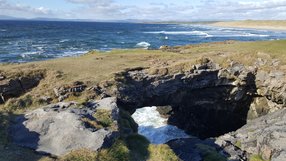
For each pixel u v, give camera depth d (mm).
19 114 29391
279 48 48156
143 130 42844
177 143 33281
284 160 26891
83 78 37531
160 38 152750
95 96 34219
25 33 167000
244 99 43906
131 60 47469
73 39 136875
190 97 43188
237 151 31141
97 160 22203
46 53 87500
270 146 29000
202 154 30359
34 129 25297
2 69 39562
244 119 45250
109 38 149000
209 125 45000
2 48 95625
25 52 88375
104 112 28000
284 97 39406
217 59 43812
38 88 36062
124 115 33250
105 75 38469
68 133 24359
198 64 42344
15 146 23578
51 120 25922
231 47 55469
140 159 24281
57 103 30359
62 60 47594
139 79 39531
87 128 24734
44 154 22781
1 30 186125
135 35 176250
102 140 23672
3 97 35438
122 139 26000
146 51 57125
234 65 42844
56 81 36938
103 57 49875
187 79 41312
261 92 42125
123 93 36469
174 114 45781
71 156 22219
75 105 29562
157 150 25234
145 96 39719
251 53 44656
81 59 48406
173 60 46750
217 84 43000
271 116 35750
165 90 40469
